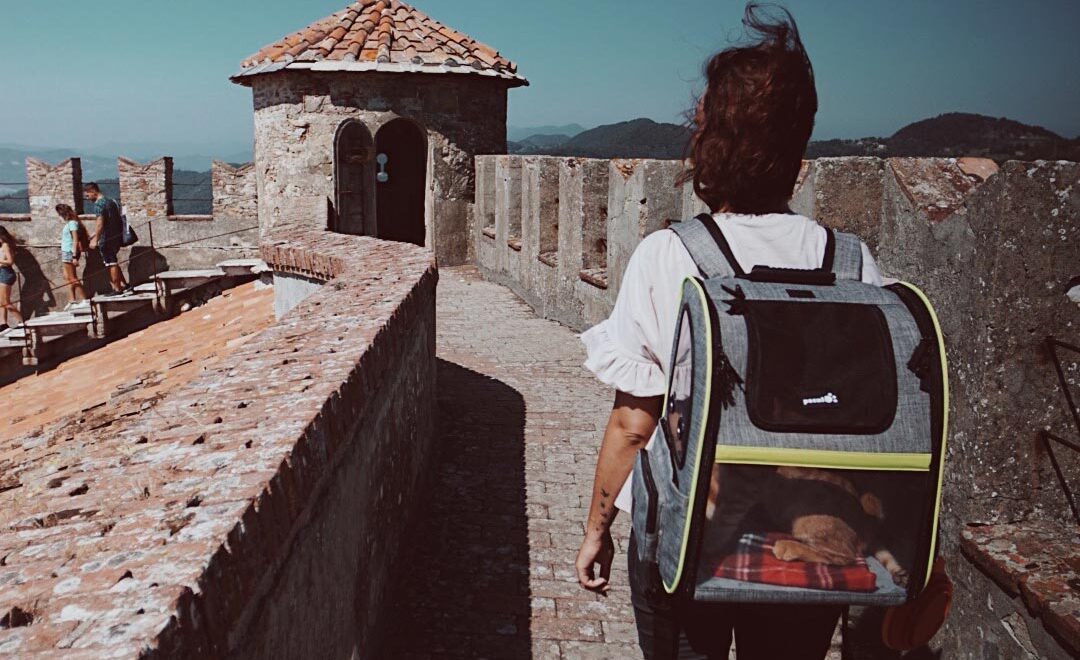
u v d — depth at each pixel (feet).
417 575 12.46
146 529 4.58
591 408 20.81
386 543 10.68
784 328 4.83
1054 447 9.55
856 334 4.87
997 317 9.25
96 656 3.37
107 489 5.25
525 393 22.04
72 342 32.45
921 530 4.88
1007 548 9.00
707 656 5.80
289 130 44.06
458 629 11.11
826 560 4.85
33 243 62.34
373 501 9.61
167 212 61.41
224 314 29.37
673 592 5.01
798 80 5.58
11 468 7.06
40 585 4.00
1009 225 9.06
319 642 6.72
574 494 15.64
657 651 5.84
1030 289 9.21
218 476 5.38
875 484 4.81
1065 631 7.71
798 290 5.12
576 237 29.43
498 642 10.87
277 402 7.09
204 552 4.31
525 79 46.96
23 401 25.48
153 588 3.94
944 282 10.16
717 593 4.93
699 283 5.12
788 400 4.72
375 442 9.74
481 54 47.03
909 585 4.94
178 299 33.73
